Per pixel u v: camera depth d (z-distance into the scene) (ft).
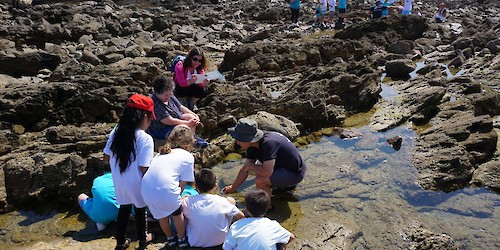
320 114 28.07
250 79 39.27
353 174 22.65
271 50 43.80
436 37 58.85
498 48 47.83
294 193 21.11
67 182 20.74
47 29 55.62
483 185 21.97
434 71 37.60
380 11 68.33
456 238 18.11
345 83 31.48
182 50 51.75
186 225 16.63
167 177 15.56
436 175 21.94
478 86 33.27
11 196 20.59
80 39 56.34
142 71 35.91
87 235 18.40
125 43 54.70
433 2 99.45
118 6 89.71
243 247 14.37
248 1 102.53
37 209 20.61
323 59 45.32
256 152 19.27
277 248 14.79
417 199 20.67
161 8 88.17
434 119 28.81
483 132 25.52
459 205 20.36
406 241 17.79
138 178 15.71
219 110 28.45
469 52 47.85
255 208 14.78
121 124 15.44
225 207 16.34
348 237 18.06
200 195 16.58
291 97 29.78
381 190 21.26
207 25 73.56
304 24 74.18
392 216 19.38
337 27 68.39
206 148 24.54
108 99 29.04
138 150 15.53
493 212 19.86
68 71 37.19
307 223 18.90
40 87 28.19
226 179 22.62
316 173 22.81
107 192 18.03
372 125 28.55
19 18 60.75
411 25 57.82
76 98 28.48
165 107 21.72
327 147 25.82
